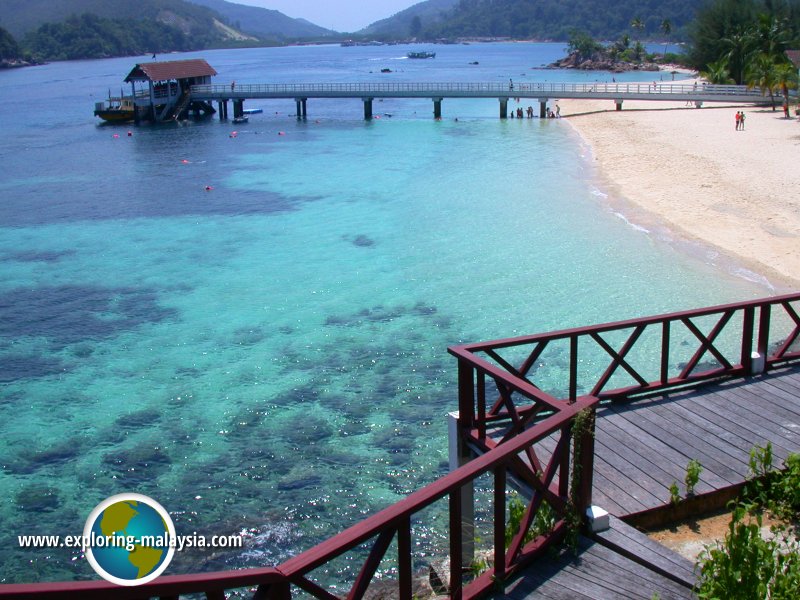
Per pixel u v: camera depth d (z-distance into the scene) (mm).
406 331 18844
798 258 22656
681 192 32156
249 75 149250
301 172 42719
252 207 34094
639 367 16094
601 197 32375
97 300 22141
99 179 42312
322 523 11430
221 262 25672
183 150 52781
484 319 19391
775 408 8812
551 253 24719
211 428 14359
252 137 58750
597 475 7445
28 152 53219
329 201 34719
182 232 29953
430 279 22781
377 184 38250
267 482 12539
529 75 123250
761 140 44688
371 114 69188
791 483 7098
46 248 28062
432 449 13367
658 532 6973
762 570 5418
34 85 141125
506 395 7191
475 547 9328
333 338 18578
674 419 8594
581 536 6387
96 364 17547
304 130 62250
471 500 8555
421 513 11422
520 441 5633
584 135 52062
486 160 44031
